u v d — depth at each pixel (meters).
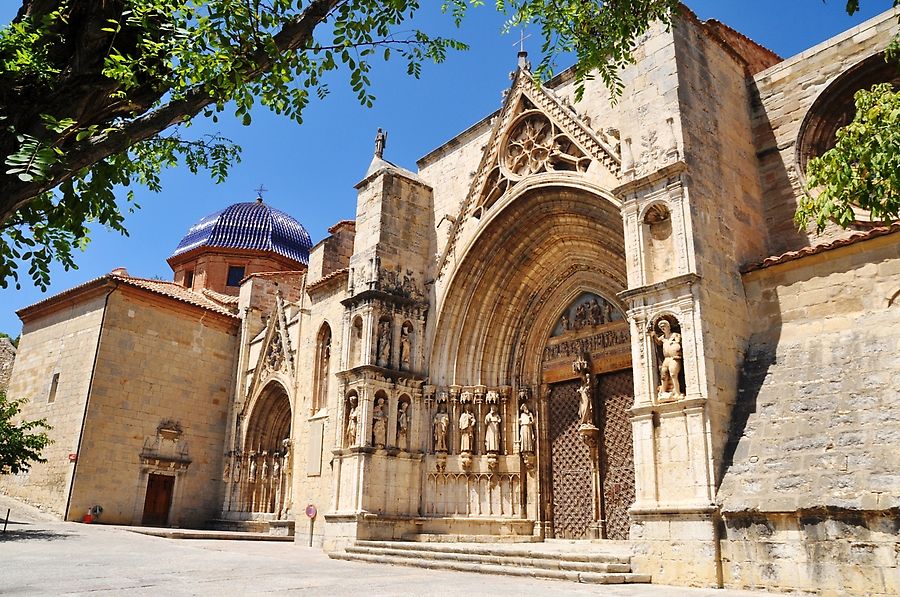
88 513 31.38
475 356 25.38
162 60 7.01
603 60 11.88
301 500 29.98
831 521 12.43
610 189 20.39
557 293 24.95
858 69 19.47
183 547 21.91
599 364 23.34
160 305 36.06
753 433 14.87
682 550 14.15
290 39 7.55
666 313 16.11
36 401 35.41
